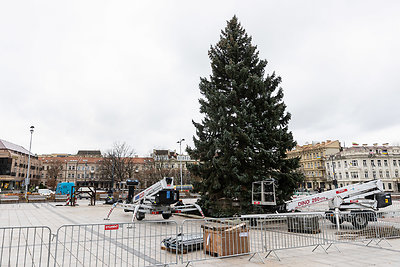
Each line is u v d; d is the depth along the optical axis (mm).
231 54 16172
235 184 13750
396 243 8500
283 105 14812
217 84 16625
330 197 12477
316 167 77875
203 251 7406
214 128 14664
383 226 9836
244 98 15328
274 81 15930
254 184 13141
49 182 77938
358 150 73000
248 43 17031
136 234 9969
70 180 85938
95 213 18672
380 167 69000
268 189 12367
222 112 14375
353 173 69000
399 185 68188
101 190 51781
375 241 8688
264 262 6293
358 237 9133
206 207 14930
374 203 12609
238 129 13703
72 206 25672
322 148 76938
